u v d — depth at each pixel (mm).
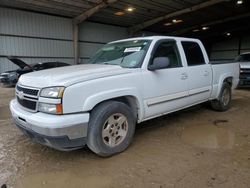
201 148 3104
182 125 4125
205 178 2346
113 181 2334
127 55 3439
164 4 15094
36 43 15055
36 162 2764
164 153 2955
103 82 2680
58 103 2375
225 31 25172
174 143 3291
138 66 3143
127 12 16359
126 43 3762
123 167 2611
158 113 3420
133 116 3082
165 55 3545
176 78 3582
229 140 3391
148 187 2219
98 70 2875
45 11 14859
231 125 4121
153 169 2553
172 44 3725
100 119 2666
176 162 2705
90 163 2723
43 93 2471
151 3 14703
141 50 3338
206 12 17562
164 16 17781
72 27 16828
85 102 2520
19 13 14062
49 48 15758
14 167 2641
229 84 5227
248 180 2293
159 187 2211
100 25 18781
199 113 4938
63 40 16469
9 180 2369
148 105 3215
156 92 3297
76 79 2504
